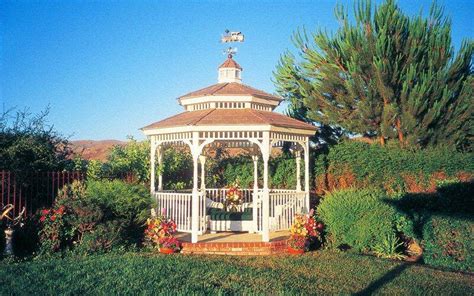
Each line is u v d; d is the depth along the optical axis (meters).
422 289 9.91
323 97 20.83
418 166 17.78
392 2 19.02
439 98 18.36
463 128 18.67
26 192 13.93
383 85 18.17
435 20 19.33
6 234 12.11
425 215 13.27
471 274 11.45
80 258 12.17
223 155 22.42
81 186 14.34
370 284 10.29
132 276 10.22
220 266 11.50
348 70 19.50
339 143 19.77
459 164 17.34
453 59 19.06
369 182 18.59
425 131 18.23
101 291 9.04
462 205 13.98
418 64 18.47
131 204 14.00
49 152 16.00
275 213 15.35
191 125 14.26
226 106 16.45
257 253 13.64
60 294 8.80
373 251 14.59
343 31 20.39
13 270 10.76
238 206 17.02
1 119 15.71
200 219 15.60
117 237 13.31
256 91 17.38
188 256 12.96
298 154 17.77
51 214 12.84
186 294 8.83
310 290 9.64
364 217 14.07
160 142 15.95
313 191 19.36
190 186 21.05
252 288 9.48
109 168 18.47
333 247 14.52
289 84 22.91
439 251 12.49
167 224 13.94
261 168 20.86
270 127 14.19
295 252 13.69
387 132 18.75
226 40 18.58
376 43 18.14
